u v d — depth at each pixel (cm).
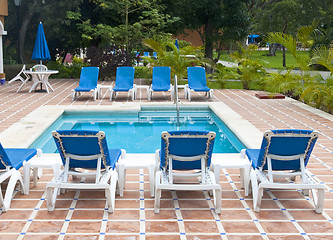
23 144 675
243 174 501
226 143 772
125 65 1662
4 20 1975
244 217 423
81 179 512
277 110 1035
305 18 2658
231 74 1499
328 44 2155
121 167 470
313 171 566
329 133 791
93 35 1888
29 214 424
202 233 386
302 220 417
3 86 1465
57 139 438
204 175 449
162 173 465
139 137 820
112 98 1209
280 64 2955
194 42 2973
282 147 446
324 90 1060
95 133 426
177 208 443
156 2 2003
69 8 1828
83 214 425
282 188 460
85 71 1216
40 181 520
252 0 2253
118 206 447
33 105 1069
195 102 1134
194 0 2012
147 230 390
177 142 441
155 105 1095
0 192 424
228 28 2067
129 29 1812
